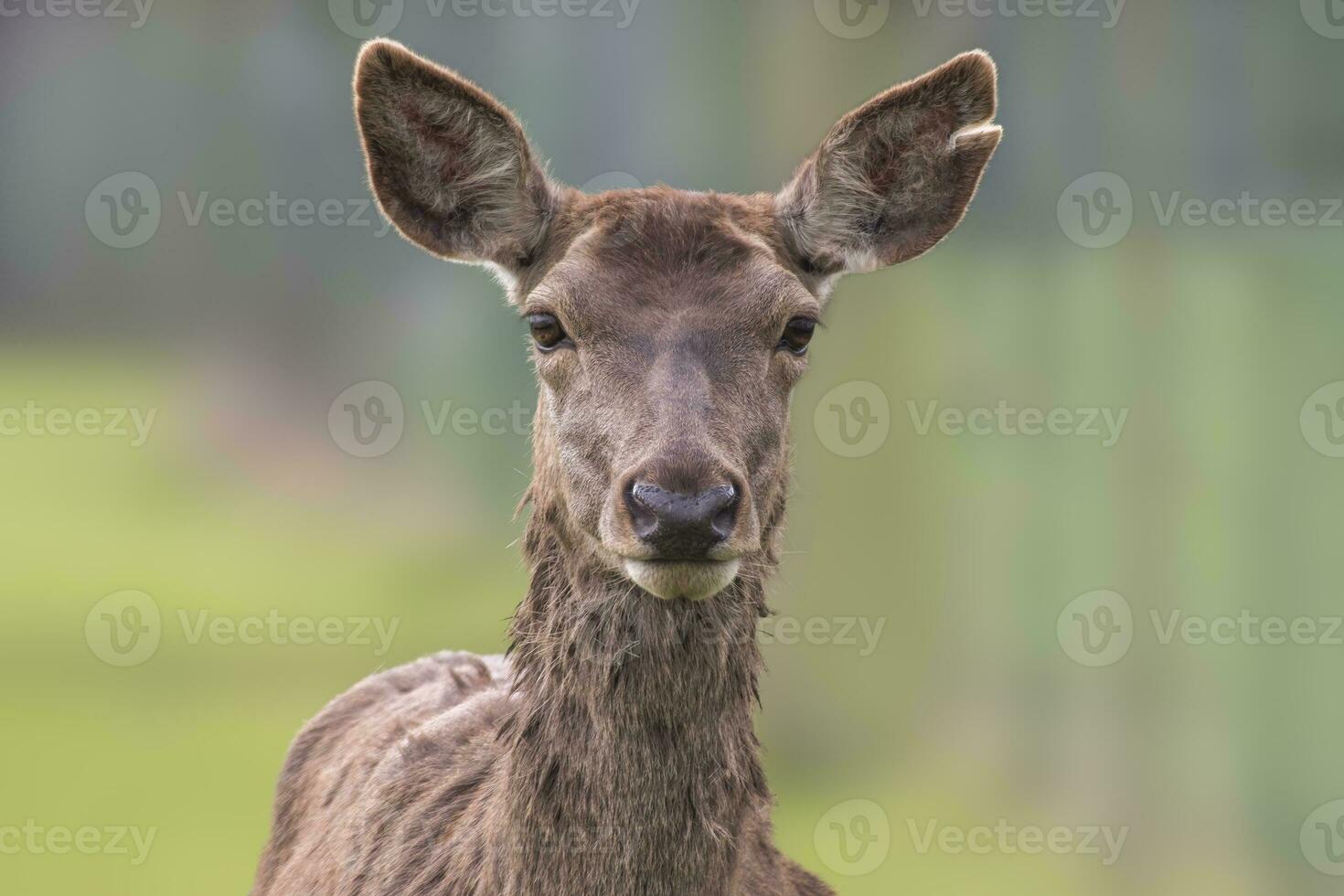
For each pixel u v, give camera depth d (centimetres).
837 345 3053
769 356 1204
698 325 1173
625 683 1146
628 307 1183
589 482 1163
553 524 1220
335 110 4409
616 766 1144
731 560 1098
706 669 1154
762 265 1212
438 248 1322
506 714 1345
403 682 1731
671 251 1206
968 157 1370
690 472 1080
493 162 1293
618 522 1095
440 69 1260
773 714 3088
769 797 1246
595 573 1169
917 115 1339
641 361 1162
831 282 1399
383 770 1431
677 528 1066
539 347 1238
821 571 3077
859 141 1334
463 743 1397
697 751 1152
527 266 1323
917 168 1371
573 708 1157
